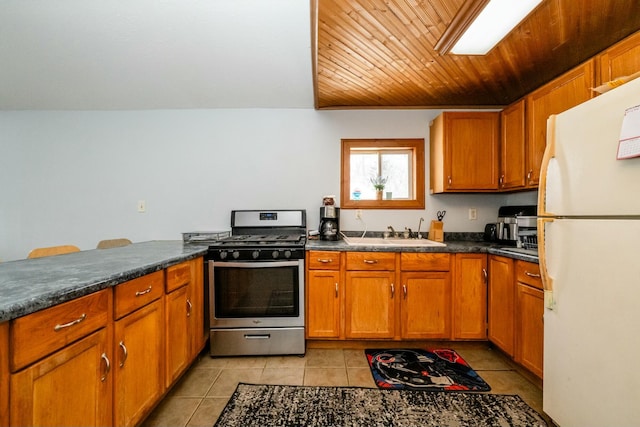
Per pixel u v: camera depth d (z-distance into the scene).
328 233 2.61
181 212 2.84
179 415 1.52
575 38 1.73
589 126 1.16
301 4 1.55
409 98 2.64
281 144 2.85
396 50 1.87
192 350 1.86
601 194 1.11
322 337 2.24
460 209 2.82
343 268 2.24
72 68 2.17
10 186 2.83
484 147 2.49
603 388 1.10
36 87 2.44
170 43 1.88
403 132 2.83
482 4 1.42
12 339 0.75
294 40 1.85
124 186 2.85
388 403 1.60
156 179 2.85
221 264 2.15
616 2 1.43
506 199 2.80
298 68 2.17
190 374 1.92
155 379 1.42
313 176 2.84
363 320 2.24
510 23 1.56
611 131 1.07
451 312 2.24
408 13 1.52
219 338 2.15
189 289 1.82
